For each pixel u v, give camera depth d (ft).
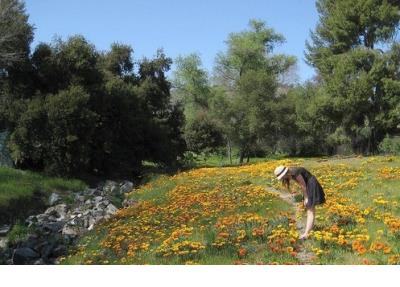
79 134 94.94
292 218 40.63
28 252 43.70
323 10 147.54
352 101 127.03
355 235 33.47
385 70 128.77
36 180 84.89
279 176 35.29
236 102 152.87
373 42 137.39
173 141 137.18
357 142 140.77
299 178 35.24
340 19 136.26
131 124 111.14
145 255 35.76
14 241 50.39
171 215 48.67
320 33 142.41
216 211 47.24
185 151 152.56
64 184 86.22
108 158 107.04
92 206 68.39
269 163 98.84
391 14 131.95
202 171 94.73
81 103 94.27
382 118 128.16
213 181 72.90
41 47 101.76
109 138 104.12
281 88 230.89
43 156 94.12
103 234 46.98
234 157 192.75
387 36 133.90
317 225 37.32
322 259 29.99
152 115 134.31
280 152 205.26
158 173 107.24
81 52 102.83
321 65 139.13
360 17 133.28
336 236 34.22
